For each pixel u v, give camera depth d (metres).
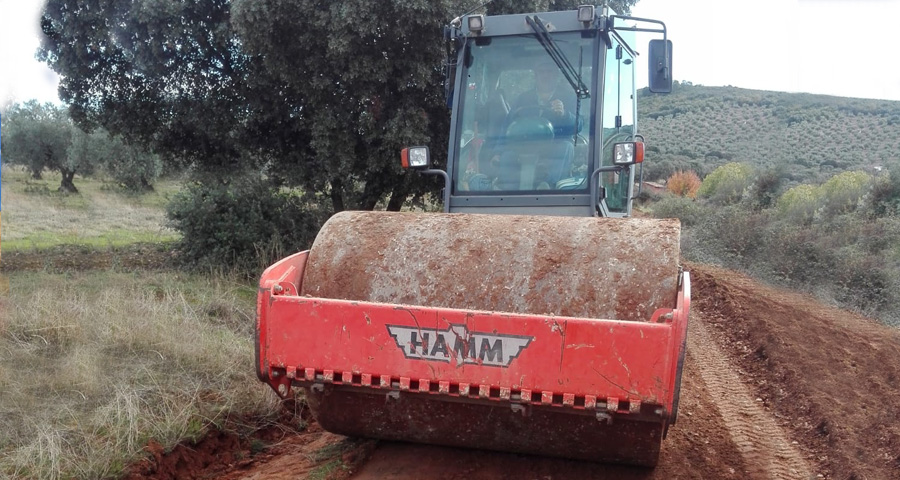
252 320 8.25
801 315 10.09
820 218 15.58
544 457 4.75
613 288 3.99
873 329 9.35
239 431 5.55
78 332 6.48
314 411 4.59
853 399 6.48
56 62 10.58
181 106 10.78
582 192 5.69
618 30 5.96
